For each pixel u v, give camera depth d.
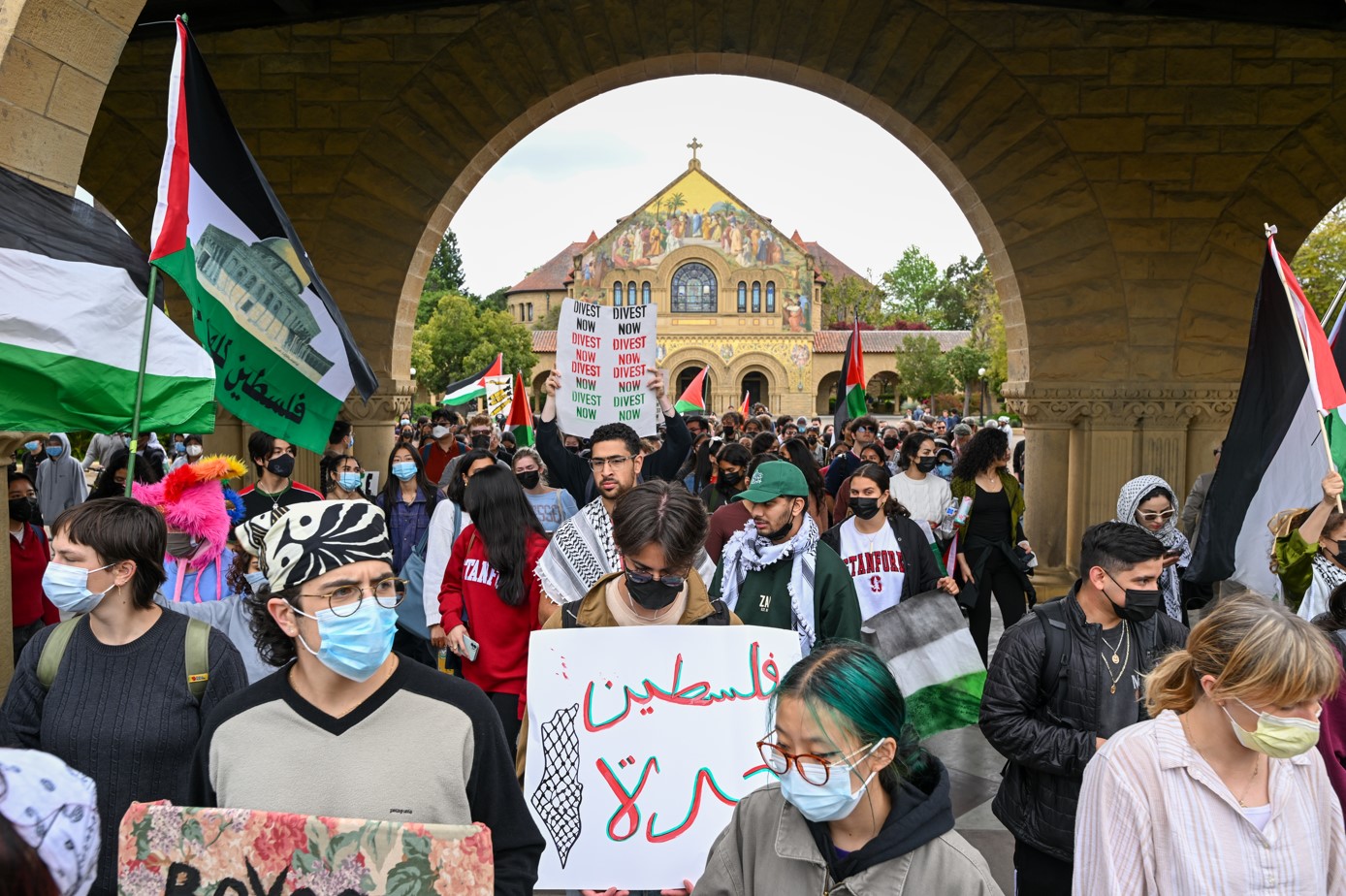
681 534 3.05
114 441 10.30
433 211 11.16
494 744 2.39
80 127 4.43
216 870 2.12
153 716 2.89
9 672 4.45
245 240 4.69
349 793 2.24
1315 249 25.27
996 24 10.67
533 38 10.86
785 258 63.03
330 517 2.27
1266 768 2.39
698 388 15.61
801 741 2.00
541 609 4.41
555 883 3.00
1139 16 10.61
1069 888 3.25
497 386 21.12
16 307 3.93
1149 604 3.18
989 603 7.41
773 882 2.15
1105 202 10.80
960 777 4.39
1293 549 4.67
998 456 7.18
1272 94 10.66
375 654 2.22
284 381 4.93
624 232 62.97
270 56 10.88
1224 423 11.02
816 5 10.73
